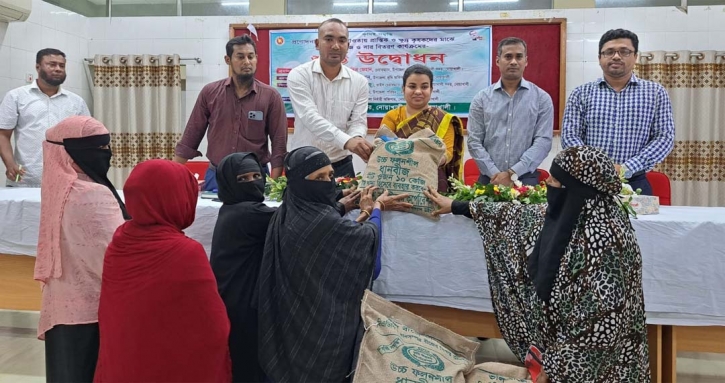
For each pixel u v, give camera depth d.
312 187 1.81
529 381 1.80
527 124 3.00
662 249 1.93
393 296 2.12
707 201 4.59
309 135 2.94
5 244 2.38
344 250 1.79
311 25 4.88
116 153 5.12
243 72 2.81
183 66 5.12
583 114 2.86
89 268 1.72
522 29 4.68
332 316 1.76
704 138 4.55
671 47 4.59
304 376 1.74
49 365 1.76
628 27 4.62
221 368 1.62
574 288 1.59
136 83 5.12
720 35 4.54
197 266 1.55
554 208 1.68
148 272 1.53
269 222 1.88
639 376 1.64
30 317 3.62
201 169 3.83
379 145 2.18
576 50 4.67
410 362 1.78
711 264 1.90
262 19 4.96
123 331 1.53
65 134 1.73
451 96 4.81
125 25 5.17
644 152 2.68
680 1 4.66
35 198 2.40
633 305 1.61
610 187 1.56
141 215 1.56
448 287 2.07
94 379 1.63
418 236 2.08
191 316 1.53
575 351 1.58
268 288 1.79
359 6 5.01
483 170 3.00
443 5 4.90
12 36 4.32
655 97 2.75
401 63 4.85
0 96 4.22
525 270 1.80
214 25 5.05
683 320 1.93
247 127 2.88
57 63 3.88
